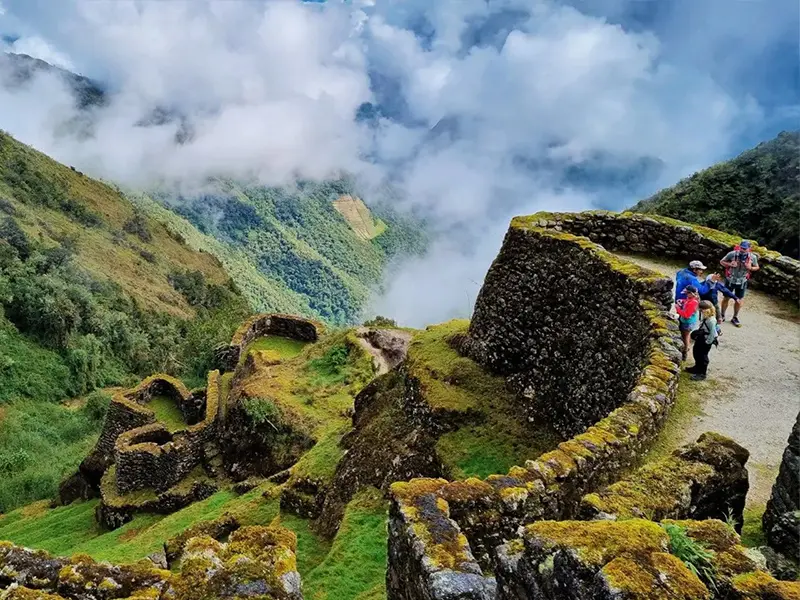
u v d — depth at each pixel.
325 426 21.19
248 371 27.42
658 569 3.62
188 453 24.38
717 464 6.69
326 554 13.49
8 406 45.47
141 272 92.56
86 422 47.06
